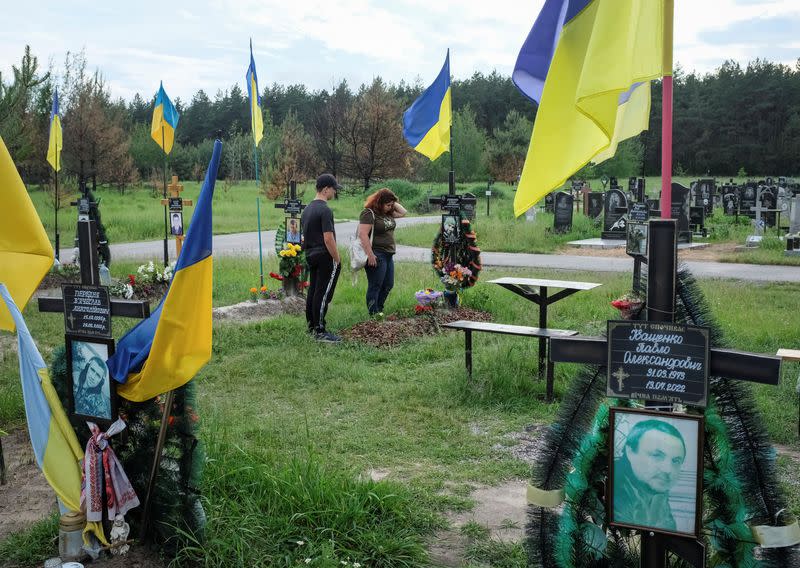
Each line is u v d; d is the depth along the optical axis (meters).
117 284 12.26
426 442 5.68
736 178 71.94
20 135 14.79
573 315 10.49
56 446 3.82
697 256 18.19
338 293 12.00
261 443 5.40
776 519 2.83
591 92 2.68
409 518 4.23
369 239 9.73
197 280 3.57
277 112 92.06
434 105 10.98
